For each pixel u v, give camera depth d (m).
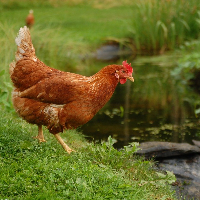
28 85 6.12
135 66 15.77
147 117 9.85
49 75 6.10
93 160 6.09
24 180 4.92
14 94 6.28
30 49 6.41
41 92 5.96
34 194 4.66
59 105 5.99
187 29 18.00
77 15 24.55
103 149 6.23
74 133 7.96
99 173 5.36
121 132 8.66
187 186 6.06
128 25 19.70
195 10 17.77
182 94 12.20
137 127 9.04
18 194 4.64
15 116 8.21
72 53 15.35
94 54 16.81
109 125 9.15
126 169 6.09
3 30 10.69
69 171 5.24
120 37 18.59
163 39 18.02
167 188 5.76
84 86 5.93
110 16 24.30
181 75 14.40
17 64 6.27
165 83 13.45
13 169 5.19
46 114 6.05
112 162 6.05
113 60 16.61
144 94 12.15
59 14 24.42
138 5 18.36
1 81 9.09
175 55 17.05
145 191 5.30
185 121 9.59
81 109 5.97
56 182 5.03
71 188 4.92
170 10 17.91
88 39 17.84
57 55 14.47
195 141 7.58
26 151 5.86
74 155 6.05
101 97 6.07
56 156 5.93
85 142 7.61
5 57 9.83
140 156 6.89
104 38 18.09
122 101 11.34
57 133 6.39
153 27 17.98
